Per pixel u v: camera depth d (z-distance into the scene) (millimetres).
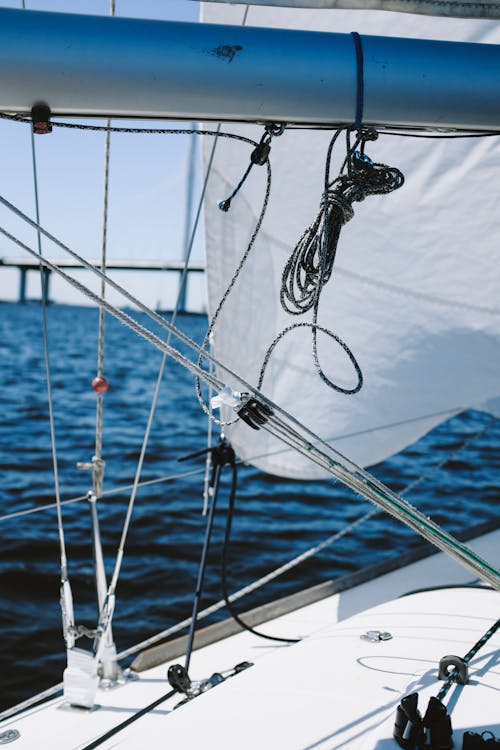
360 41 1407
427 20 2885
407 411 3527
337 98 1393
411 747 1579
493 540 3658
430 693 1811
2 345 27484
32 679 4270
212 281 3635
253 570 6031
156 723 1860
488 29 2850
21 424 13586
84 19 1317
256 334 3611
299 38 1388
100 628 2377
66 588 2395
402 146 3207
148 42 1315
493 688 1833
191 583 5727
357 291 3420
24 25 1288
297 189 3340
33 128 1348
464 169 3148
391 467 10727
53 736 2162
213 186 3441
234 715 1866
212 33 1352
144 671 2582
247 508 7820
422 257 3291
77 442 12281
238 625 2896
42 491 9125
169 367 22875
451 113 1440
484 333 3312
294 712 1871
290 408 3627
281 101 1376
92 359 24391
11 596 5527
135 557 6320
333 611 3033
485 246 3203
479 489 9445
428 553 3529
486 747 1520
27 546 6559
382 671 2057
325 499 8195
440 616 2391
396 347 3430
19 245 1392
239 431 3703
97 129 1405
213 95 1352
